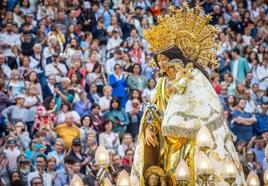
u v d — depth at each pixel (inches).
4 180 1295.5
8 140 1358.3
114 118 1583.4
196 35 668.1
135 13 2059.5
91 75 1738.4
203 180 566.9
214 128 645.9
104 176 596.4
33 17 1948.8
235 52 1971.0
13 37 1803.6
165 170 652.7
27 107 1568.7
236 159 649.0
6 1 1957.4
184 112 645.3
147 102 677.9
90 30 1968.5
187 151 642.2
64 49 1824.6
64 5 1996.8
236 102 1728.6
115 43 1918.1
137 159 661.9
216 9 2148.1
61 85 1638.8
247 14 2183.8
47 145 1418.6
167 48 663.8
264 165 1493.6
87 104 1611.7
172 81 660.7
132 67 1776.6
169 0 2111.2
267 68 1985.7
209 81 667.4
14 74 1626.5
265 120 1711.4
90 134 1427.2
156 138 661.3
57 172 1309.1
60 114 1540.4
